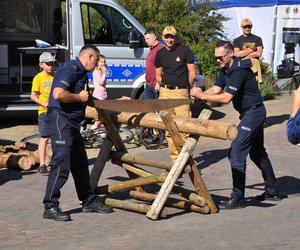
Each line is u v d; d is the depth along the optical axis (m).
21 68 13.41
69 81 6.43
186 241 5.92
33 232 6.27
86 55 6.53
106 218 6.77
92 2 12.71
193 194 6.84
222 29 19.75
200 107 11.04
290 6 20.06
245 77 6.88
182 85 9.12
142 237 6.08
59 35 13.87
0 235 6.18
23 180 8.57
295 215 6.89
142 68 12.96
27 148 10.39
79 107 6.59
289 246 5.75
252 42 12.20
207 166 9.45
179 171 6.69
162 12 19.05
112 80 12.76
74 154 6.79
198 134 6.52
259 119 7.04
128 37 12.89
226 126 6.25
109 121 7.16
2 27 14.02
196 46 17.98
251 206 7.29
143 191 7.40
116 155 7.31
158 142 10.81
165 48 9.20
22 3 14.11
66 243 5.91
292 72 20.12
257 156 7.47
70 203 7.38
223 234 6.15
